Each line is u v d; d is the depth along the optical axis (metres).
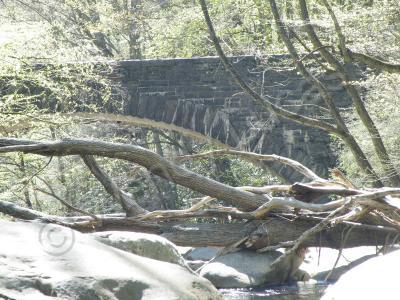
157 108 35.47
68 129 31.31
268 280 12.30
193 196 38.50
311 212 13.39
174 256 5.97
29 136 24.36
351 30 21.77
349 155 29.42
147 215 12.90
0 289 4.46
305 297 10.94
